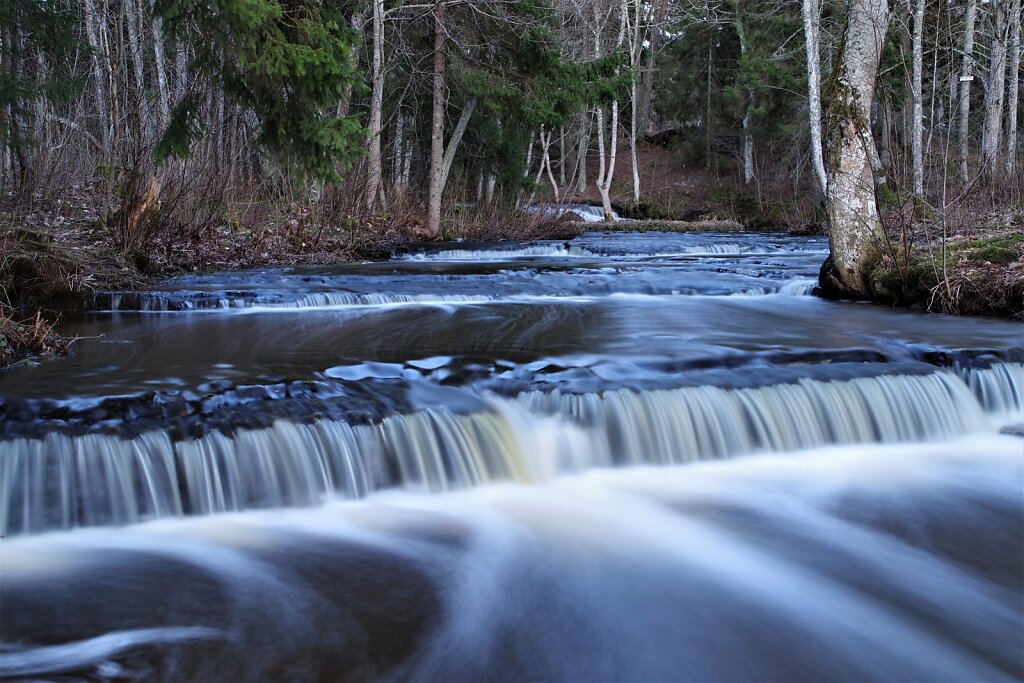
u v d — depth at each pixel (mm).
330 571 4625
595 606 4383
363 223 21062
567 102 24703
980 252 11484
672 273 14773
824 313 10992
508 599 4418
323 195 20781
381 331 9141
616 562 4887
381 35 22359
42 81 13797
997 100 24656
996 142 23125
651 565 4875
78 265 11070
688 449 6492
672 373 7156
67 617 4031
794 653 4035
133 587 4359
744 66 34688
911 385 7281
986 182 18578
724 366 7551
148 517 5145
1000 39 25016
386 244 20109
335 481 5586
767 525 5441
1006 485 6133
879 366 7555
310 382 6410
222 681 3578
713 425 6574
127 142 15055
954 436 7230
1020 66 31000
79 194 15117
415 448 5832
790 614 4391
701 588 4637
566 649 3994
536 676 3777
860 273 12375
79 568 4543
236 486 5344
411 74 26953
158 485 5164
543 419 6340
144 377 6555
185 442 5258
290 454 5480
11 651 3736
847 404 6996
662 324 9820
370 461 5695
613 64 24484
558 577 4668
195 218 15688
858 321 10188
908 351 8125
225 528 5121
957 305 10914
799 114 34688
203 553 4781
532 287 12906
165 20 13195
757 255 20859
